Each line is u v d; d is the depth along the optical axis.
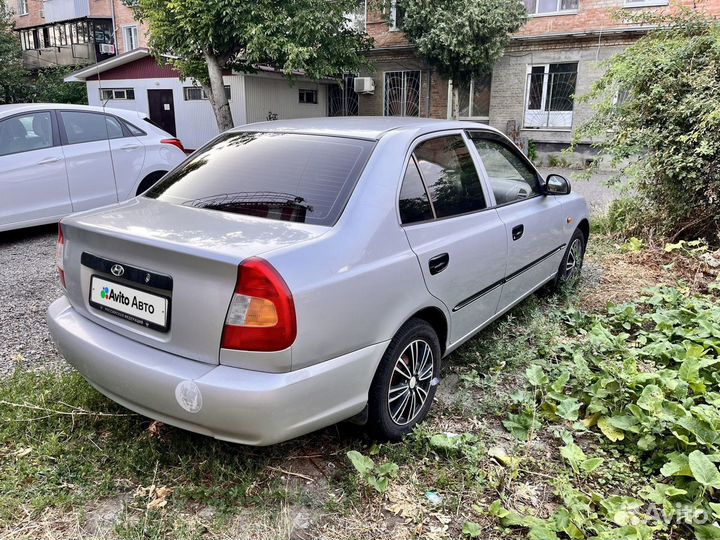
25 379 3.14
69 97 23.95
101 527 2.14
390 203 2.61
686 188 5.99
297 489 2.38
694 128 5.69
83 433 2.67
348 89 20.69
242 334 2.03
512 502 2.35
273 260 2.07
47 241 6.57
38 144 6.25
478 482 2.43
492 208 3.44
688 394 3.08
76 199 6.53
